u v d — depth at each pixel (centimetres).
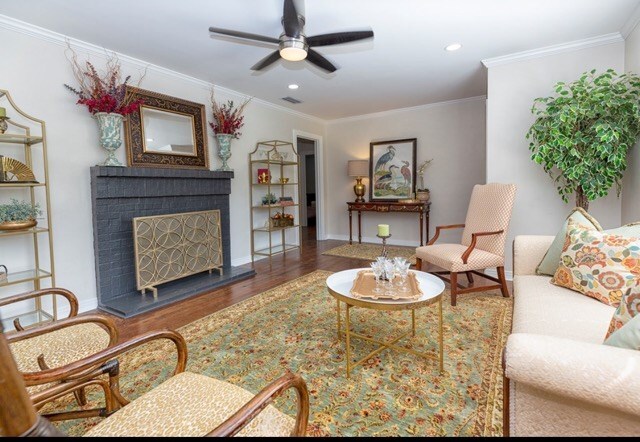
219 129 404
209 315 271
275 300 304
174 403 95
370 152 593
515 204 349
